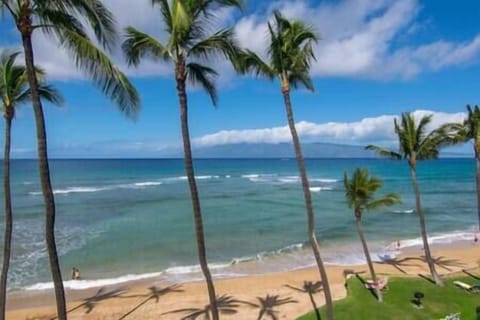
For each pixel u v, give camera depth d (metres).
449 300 20.70
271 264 30.47
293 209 58.78
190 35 12.09
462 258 31.56
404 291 21.94
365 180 21.16
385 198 20.97
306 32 14.67
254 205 62.59
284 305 21.33
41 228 42.41
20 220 46.81
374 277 21.41
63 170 150.38
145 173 138.75
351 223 48.28
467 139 24.67
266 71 14.89
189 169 12.59
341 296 22.44
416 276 25.31
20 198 65.50
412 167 23.73
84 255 32.56
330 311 15.55
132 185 92.00
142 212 54.38
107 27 9.74
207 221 48.59
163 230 42.75
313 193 79.69
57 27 9.37
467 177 123.19
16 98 13.45
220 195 75.69
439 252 33.94
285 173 152.12
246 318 19.73
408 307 19.91
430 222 49.78
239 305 21.47
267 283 25.28
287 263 30.73
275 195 76.12
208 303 21.89
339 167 199.62
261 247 36.06
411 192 82.19
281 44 14.53
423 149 23.25
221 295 23.09
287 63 14.73
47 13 9.43
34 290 24.38
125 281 26.11
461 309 19.66
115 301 22.47
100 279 26.52
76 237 39.03
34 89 9.30
